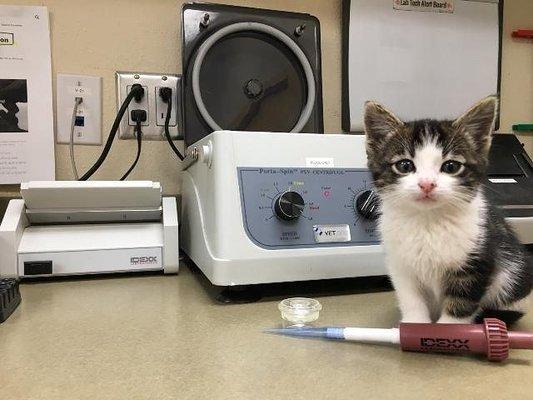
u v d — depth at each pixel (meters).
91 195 0.75
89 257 0.74
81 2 0.93
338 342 0.48
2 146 0.90
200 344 0.47
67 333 0.51
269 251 0.62
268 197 0.63
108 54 0.95
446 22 1.08
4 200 0.90
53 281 0.75
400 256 0.57
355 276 0.66
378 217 0.65
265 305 0.62
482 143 0.58
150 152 0.97
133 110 0.95
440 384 0.38
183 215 0.89
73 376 0.39
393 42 1.05
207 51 0.88
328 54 1.05
